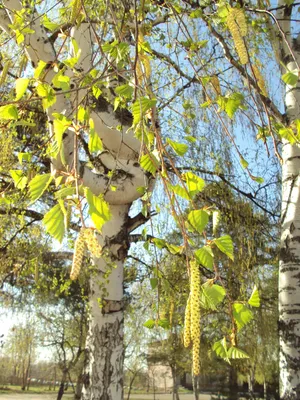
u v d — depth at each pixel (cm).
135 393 3231
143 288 705
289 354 405
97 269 512
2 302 852
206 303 154
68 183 141
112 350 500
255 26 431
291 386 397
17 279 681
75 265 124
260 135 276
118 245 514
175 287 586
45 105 174
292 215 433
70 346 1698
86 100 221
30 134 564
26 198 537
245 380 2373
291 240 429
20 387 2858
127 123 428
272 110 438
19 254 581
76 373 1836
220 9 219
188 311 144
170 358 1847
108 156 440
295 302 414
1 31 473
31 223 604
